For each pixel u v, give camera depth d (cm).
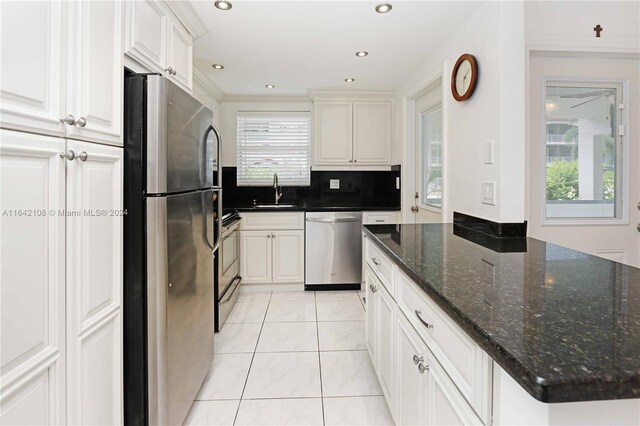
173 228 143
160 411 136
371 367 215
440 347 98
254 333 264
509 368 59
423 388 112
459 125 219
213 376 205
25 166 84
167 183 136
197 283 176
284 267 362
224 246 286
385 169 393
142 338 133
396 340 147
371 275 204
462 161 215
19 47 81
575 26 200
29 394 86
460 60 209
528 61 201
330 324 281
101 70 113
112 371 122
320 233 361
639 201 220
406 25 216
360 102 381
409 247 153
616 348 62
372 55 270
